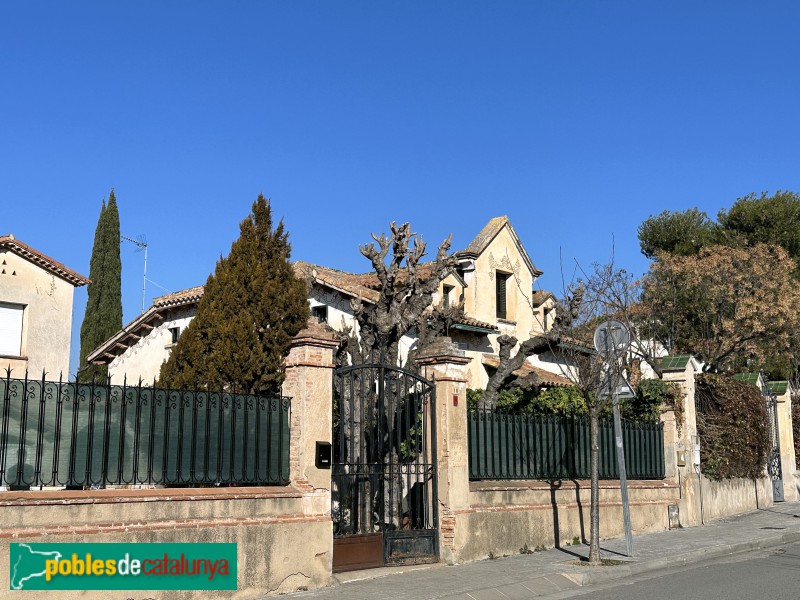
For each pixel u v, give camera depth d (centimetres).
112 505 928
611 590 1170
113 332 3897
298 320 1638
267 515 1071
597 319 2217
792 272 3688
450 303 2597
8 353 2480
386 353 1470
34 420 907
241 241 1641
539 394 2189
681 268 3112
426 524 1332
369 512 1254
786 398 2702
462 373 1381
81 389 945
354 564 1204
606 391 1412
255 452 1098
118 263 3994
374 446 1294
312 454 1137
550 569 1281
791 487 2659
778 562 1447
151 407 1002
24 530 862
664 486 1900
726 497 2183
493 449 1472
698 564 1446
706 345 3038
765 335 2956
